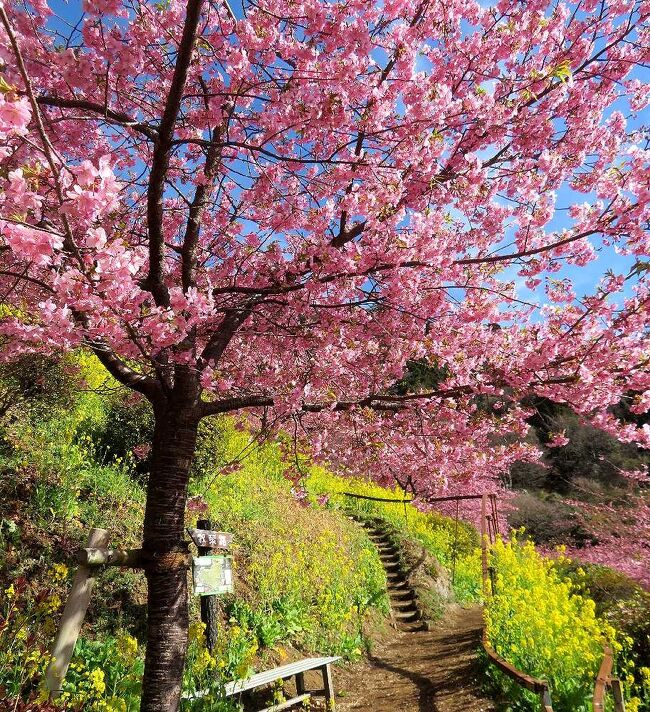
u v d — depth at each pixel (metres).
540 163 4.43
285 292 4.34
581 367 3.86
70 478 6.31
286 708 5.26
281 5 3.46
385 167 4.03
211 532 4.87
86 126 4.37
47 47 3.25
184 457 3.61
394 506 15.73
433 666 6.85
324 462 4.72
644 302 3.73
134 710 3.71
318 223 4.13
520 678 4.50
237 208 4.84
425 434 4.64
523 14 4.34
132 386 3.68
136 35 3.49
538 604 5.62
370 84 3.74
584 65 4.46
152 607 3.30
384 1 3.54
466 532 16.02
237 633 5.38
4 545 4.94
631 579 8.48
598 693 3.60
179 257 5.28
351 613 7.86
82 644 4.27
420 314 4.41
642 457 20.48
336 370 4.70
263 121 3.60
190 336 3.68
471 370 4.48
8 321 3.40
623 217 3.74
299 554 7.60
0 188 2.29
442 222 4.10
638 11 4.35
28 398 6.82
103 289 2.49
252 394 4.27
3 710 2.80
